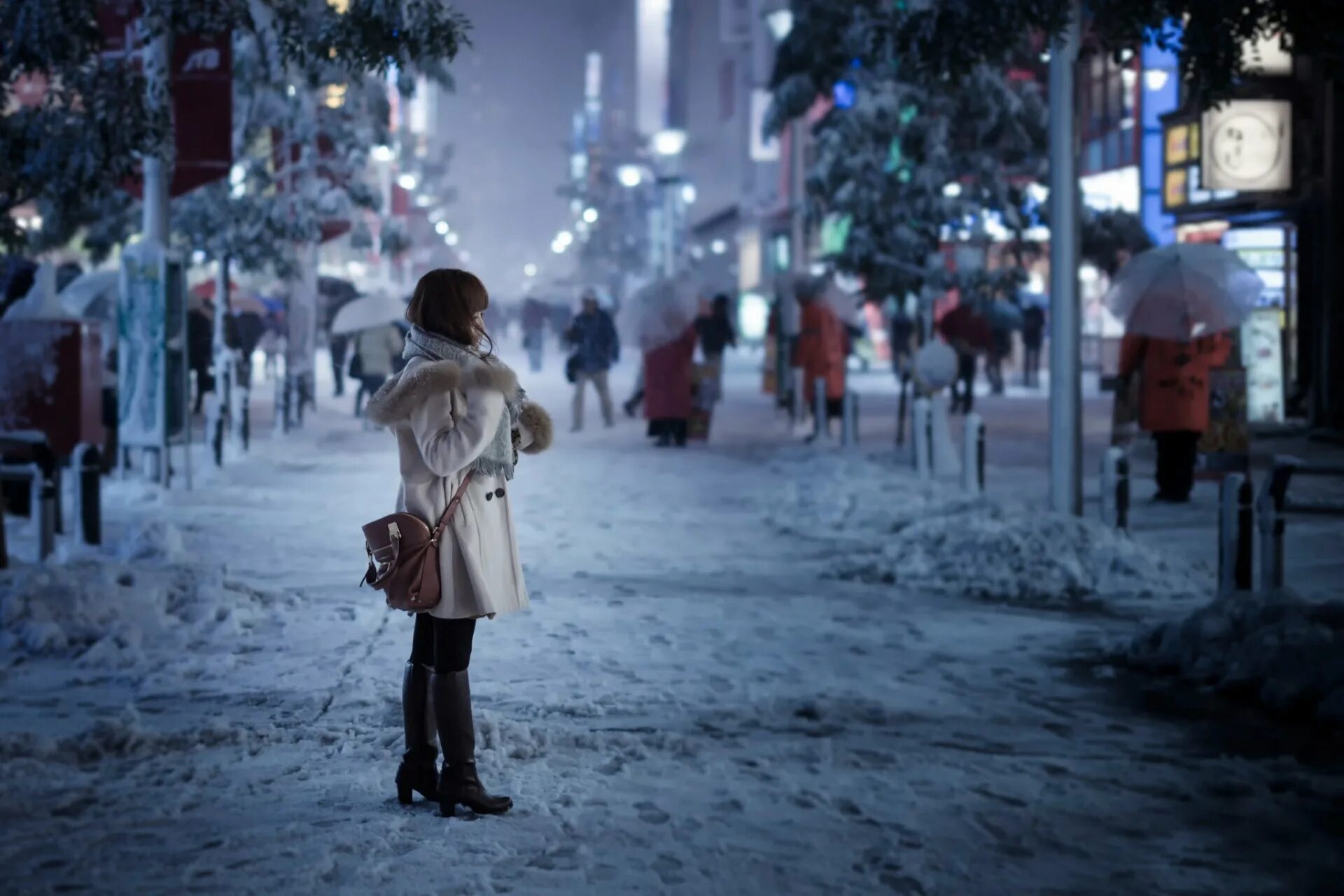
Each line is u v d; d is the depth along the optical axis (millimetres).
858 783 6227
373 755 6504
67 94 14023
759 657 8797
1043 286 42656
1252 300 15125
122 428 16984
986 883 5090
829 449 21484
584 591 10969
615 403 34156
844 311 25672
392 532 5477
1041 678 8250
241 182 27312
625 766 6414
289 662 8469
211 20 13781
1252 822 5738
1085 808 5906
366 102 27656
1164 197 29828
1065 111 13195
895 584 11422
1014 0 12211
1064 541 11328
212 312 26609
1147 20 12461
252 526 14117
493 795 5910
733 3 84625
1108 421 26734
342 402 33156
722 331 25344
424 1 12484
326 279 35000
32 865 5109
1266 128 25844
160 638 8883
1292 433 23516
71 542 12031
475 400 5441
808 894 4980
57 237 24297
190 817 5645
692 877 5102
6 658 8477
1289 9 12203
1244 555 9508
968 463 15969
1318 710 7129
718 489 17688
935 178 24094
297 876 4984
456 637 5656
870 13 22531
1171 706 7609
